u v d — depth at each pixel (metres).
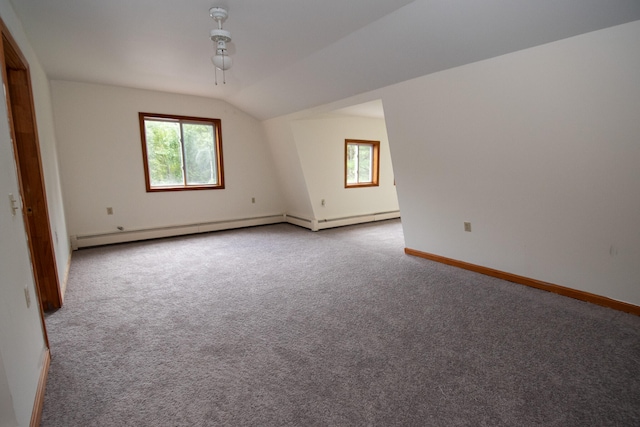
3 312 1.23
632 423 1.44
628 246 2.38
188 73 3.82
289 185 5.98
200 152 5.41
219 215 5.68
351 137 5.85
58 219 3.35
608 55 1.93
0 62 1.59
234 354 2.00
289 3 2.13
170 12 2.28
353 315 2.50
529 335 2.17
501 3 1.94
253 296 2.88
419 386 1.70
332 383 1.73
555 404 1.56
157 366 1.88
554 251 2.83
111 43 2.87
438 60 2.64
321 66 3.30
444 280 3.25
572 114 2.25
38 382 1.62
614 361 1.88
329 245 4.71
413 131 3.35
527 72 2.30
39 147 2.57
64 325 2.36
